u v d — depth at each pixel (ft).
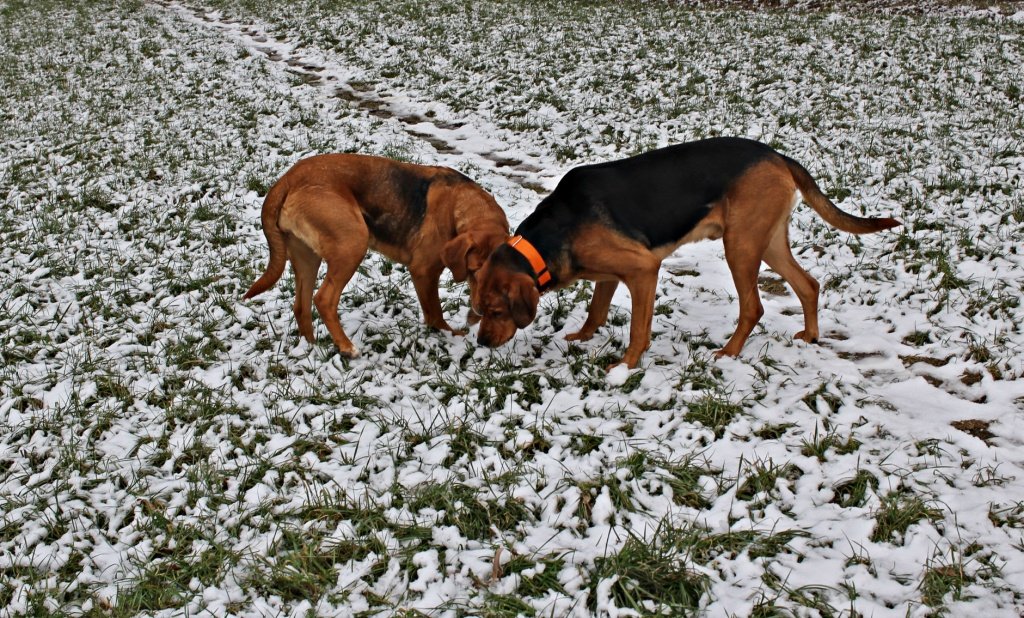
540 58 43.93
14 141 33.12
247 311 17.85
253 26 58.90
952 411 13.71
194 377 15.26
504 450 12.78
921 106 33.86
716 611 9.45
